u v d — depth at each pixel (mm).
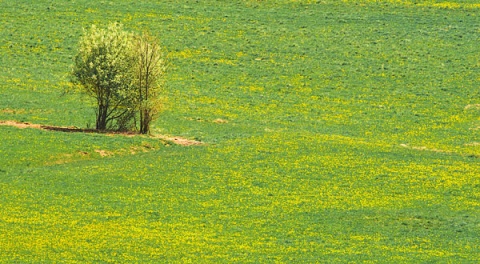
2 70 132625
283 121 117125
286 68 140875
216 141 102688
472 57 145875
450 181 88438
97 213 75312
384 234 72688
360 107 125062
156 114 103062
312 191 84188
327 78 137125
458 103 127125
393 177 89375
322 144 101625
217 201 80312
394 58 145625
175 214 76125
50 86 126688
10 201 76938
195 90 129500
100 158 91688
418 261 65938
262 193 83125
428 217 77438
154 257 65188
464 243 70625
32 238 68125
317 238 71188
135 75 101250
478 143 109312
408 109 124562
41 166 87688
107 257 64875
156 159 92500
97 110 115688
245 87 132375
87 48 101375
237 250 67438
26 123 104938
